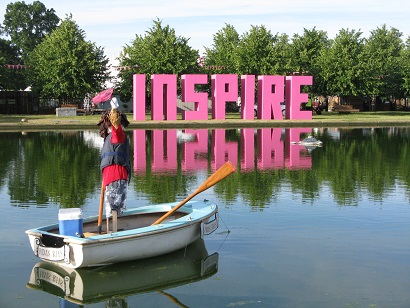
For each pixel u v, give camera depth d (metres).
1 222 10.58
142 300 7.07
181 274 7.91
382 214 11.16
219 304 6.87
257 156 20.30
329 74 52.81
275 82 40.38
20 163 18.39
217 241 9.38
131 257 8.19
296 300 6.93
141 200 12.42
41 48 55.06
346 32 53.97
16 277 7.84
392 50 64.62
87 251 7.71
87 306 6.92
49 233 7.92
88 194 13.19
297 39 57.00
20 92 53.16
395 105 62.75
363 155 20.73
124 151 8.71
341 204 12.08
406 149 22.80
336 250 8.86
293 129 34.41
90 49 50.94
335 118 43.59
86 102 55.25
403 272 7.86
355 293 7.13
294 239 9.45
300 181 14.96
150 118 41.88
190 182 14.79
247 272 7.94
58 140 26.48
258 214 11.18
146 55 50.41
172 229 8.46
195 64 51.56
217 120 39.03
